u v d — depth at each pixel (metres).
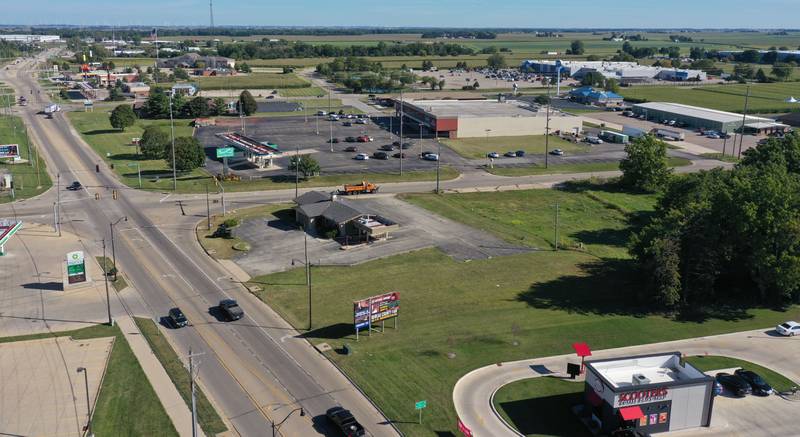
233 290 80.81
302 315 73.88
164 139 150.62
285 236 100.69
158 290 80.56
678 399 53.06
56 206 101.81
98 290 80.25
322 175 138.88
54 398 56.53
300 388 58.75
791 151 112.06
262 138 178.88
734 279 82.75
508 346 67.12
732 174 97.00
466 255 93.56
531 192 130.25
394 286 82.12
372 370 61.88
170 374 60.50
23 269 86.62
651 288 75.88
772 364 64.25
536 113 198.00
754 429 53.72
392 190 129.12
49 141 172.88
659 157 129.62
